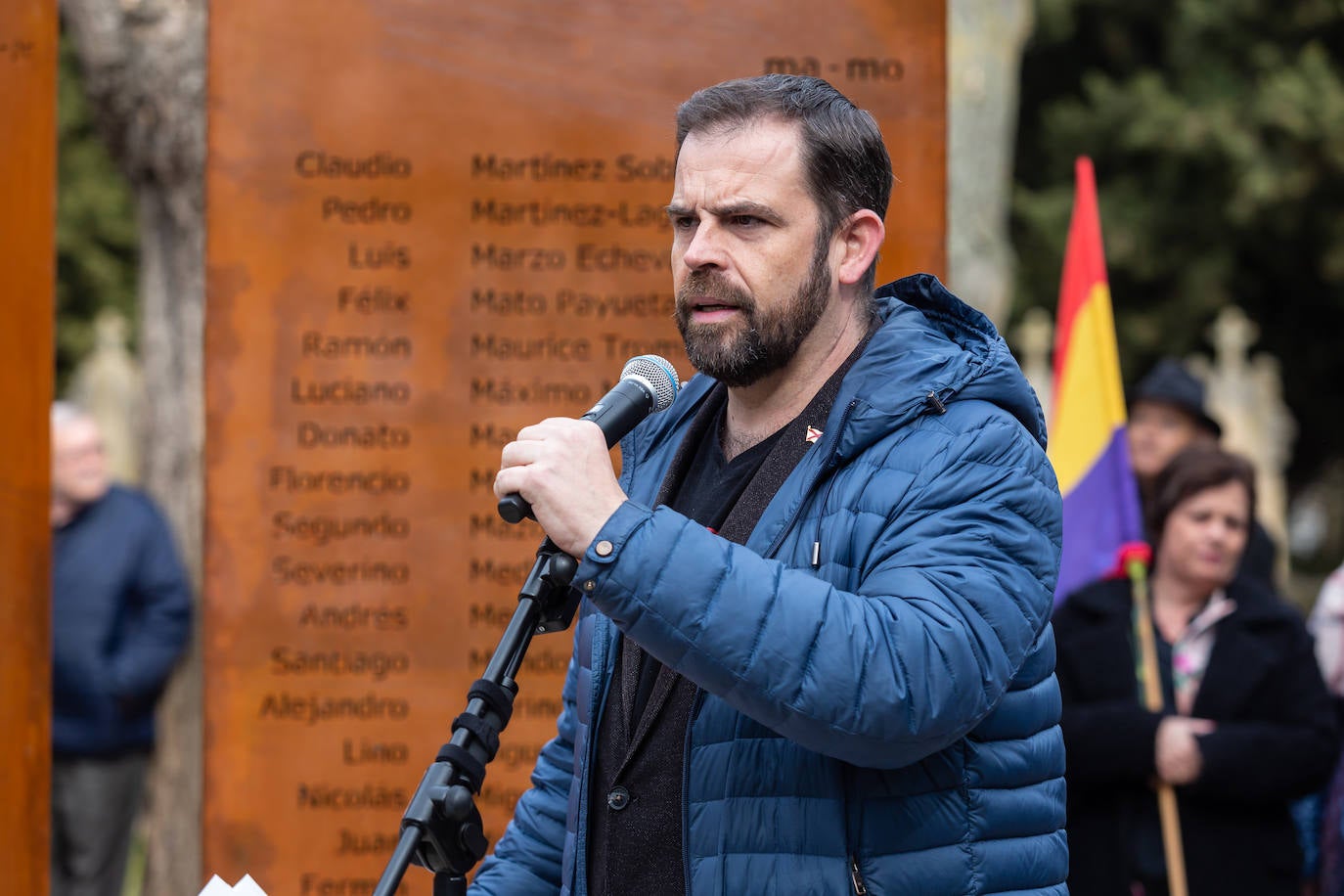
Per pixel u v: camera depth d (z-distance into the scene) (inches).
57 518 590.6
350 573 410.9
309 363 409.7
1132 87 1852.9
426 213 408.2
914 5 394.9
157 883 504.4
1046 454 219.8
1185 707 392.8
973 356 217.0
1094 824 383.6
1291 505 2186.3
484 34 406.0
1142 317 1866.4
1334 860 403.5
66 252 1749.5
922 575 197.5
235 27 405.7
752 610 188.7
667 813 214.1
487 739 201.3
